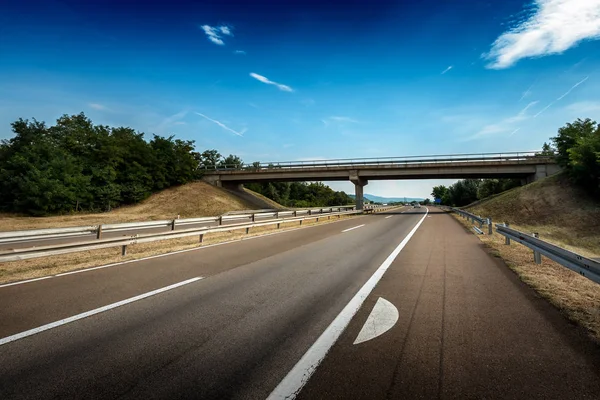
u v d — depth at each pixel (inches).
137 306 170.1
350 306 165.9
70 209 1342.3
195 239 515.2
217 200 1765.5
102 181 1582.2
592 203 1060.5
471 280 218.4
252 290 199.8
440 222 847.1
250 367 104.3
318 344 120.6
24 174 1235.2
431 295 183.2
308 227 717.9
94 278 235.8
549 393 87.3
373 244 417.4
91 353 115.6
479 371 99.3
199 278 233.6
